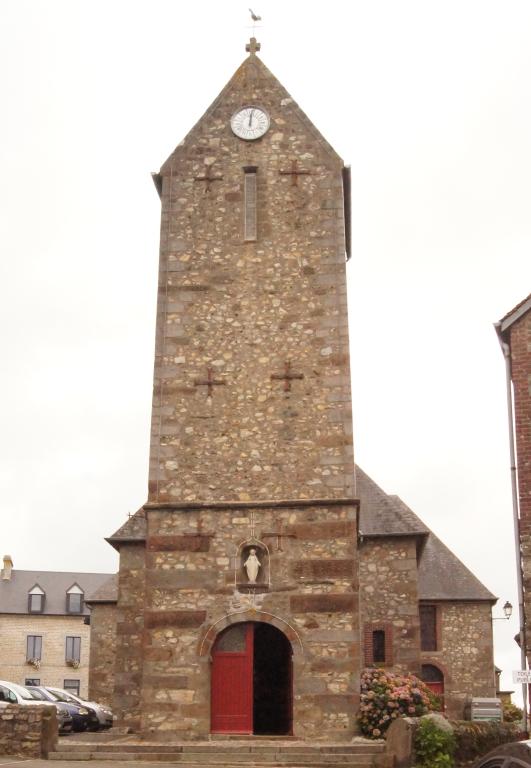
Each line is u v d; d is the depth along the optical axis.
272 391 18.17
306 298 18.70
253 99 20.16
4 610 54.44
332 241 19.03
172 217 19.42
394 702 16.22
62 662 54.34
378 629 22.44
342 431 17.80
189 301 18.86
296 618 16.78
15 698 21.80
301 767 14.35
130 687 20.70
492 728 15.06
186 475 17.81
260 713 22.62
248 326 18.61
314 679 16.44
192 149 19.84
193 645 16.84
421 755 14.11
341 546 17.08
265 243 19.11
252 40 20.83
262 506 17.41
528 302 17.58
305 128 19.84
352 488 17.42
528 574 16.44
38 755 15.14
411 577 22.70
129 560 21.69
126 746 15.40
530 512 16.70
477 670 27.31
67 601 55.97
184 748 15.29
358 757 14.73
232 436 17.97
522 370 17.38
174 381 18.38
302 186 19.44
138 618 21.22
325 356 18.30
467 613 27.81
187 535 17.41
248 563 17.08
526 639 16.14
